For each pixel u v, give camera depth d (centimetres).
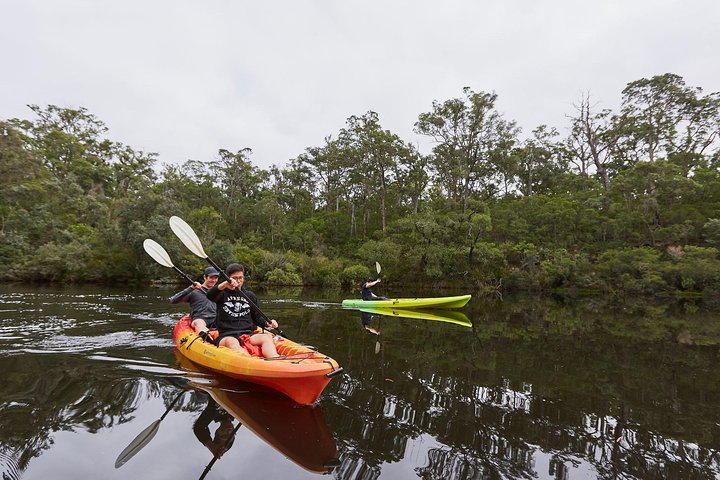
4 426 238
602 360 484
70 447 215
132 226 1769
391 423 264
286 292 1698
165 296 1064
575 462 222
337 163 3456
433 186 3278
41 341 460
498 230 2506
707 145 3206
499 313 1025
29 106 3878
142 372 347
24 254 1805
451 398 320
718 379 403
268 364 295
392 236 2367
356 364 421
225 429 243
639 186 2316
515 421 278
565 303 1437
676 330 768
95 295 1065
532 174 3831
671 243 2173
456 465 213
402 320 812
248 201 3806
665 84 3195
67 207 2541
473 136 3127
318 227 3231
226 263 2020
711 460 228
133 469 195
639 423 282
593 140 3562
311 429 248
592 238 2377
